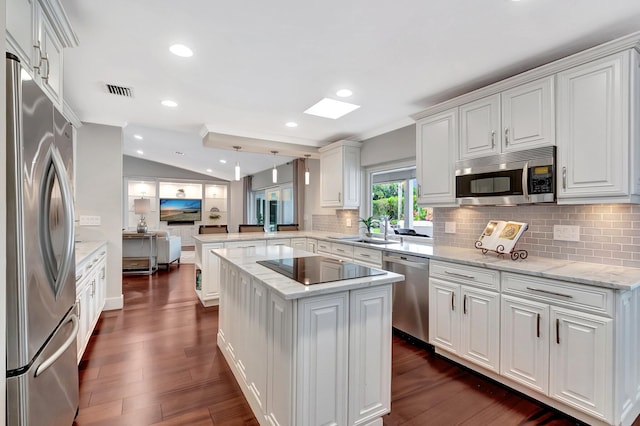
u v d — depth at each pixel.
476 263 2.26
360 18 1.78
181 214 10.45
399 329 2.98
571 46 2.06
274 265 2.12
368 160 4.41
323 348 1.58
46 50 1.59
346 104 3.26
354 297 1.68
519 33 1.92
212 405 1.98
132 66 2.39
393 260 3.02
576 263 2.19
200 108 3.37
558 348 1.84
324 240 4.19
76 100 3.12
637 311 1.83
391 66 2.37
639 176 1.84
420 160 3.07
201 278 4.01
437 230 3.35
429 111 2.95
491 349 2.18
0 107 1.05
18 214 1.13
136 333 3.10
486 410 1.93
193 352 2.70
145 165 9.88
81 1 1.64
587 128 1.95
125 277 5.66
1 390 1.07
